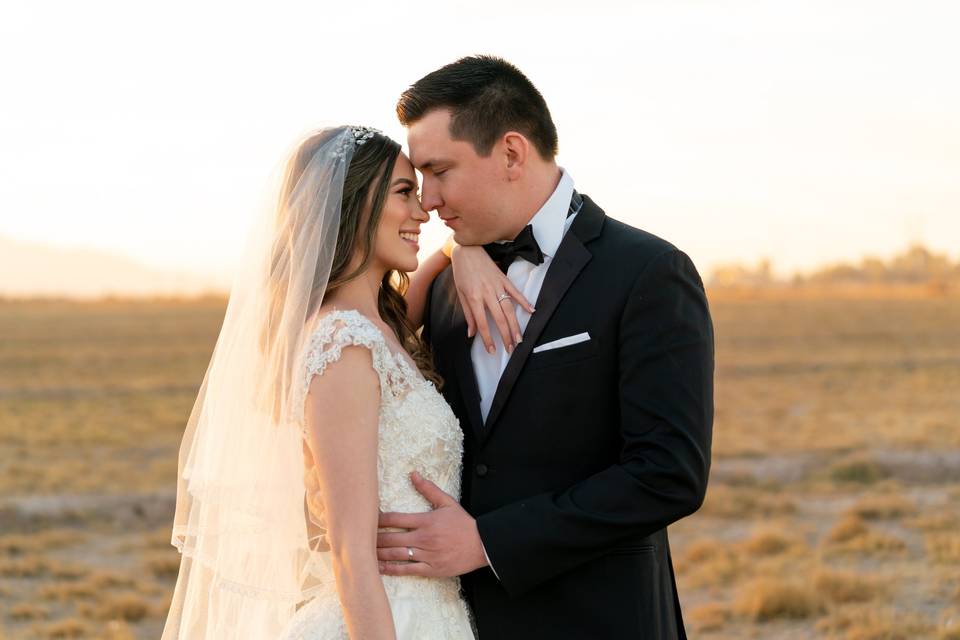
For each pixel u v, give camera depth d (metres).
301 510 2.94
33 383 33.97
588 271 3.09
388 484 3.00
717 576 9.48
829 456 16.84
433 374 3.28
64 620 8.38
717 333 54.78
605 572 3.05
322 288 2.98
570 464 3.06
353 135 3.10
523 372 3.08
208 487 3.02
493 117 3.05
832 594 8.59
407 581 3.00
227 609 3.07
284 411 2.90
